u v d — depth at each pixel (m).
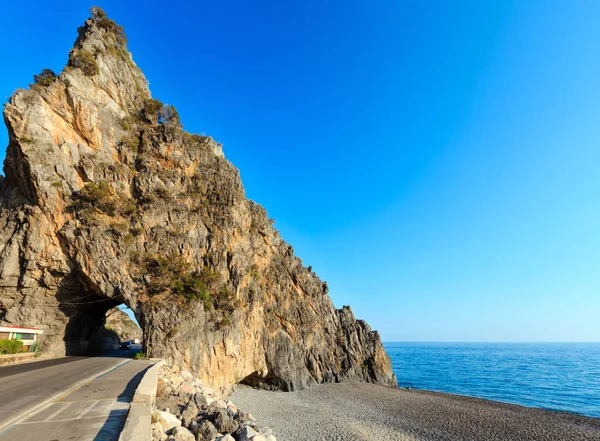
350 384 59.97
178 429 10.38
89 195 39.50
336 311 71.06
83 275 39.28
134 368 24.39
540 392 61.75
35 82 41.22
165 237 42.47
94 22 49.62
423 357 166.75
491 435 31.61
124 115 48.16
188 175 48.19
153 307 37.91
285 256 64.00
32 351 35.59
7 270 37.25
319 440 26.92
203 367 38.38
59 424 9.39
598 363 127.44
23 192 39.69
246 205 54.66
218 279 43.94
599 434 32.59
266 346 51.81
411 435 30.30
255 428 13.45
